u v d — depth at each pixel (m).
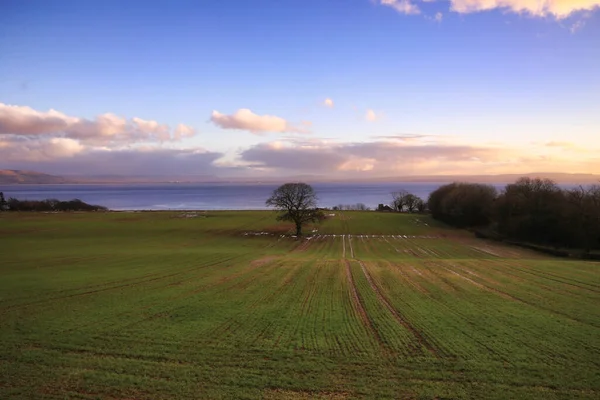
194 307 24.78
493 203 92.81
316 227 95.81
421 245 72.88
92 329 19.92
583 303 25.94
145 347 17.38
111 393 13.13
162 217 112.31
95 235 78.56
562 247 66.69
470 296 28.17
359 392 13.33
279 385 13.78
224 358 16.12
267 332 19.58
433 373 14.78
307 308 24.66
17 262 45.44
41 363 15.55
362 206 169.50
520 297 27.77
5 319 21.81
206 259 48.91
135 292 29.47
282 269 40.88
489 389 13.55
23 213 124.50
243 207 192.25
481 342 18.09
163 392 13.23
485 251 65.88
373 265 43.66
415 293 29.25
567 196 73.12
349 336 18.98
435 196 116.00
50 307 24.70
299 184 86.69
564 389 13.55
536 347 17.42
